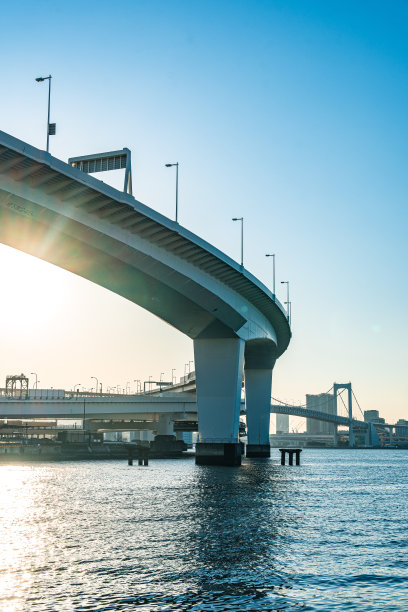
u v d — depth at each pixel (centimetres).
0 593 2555
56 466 12056
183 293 9112
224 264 9225
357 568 3042
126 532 3894
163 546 3450
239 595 2578
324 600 2539
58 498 5869
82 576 2808
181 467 11269
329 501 6028
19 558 3139
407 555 3362
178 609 2400
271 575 2875
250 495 6253
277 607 2448
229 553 3294
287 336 15350
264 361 15375
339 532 4081
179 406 18025
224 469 10431
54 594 2545
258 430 16262
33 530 3966
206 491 6612
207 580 2773
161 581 2744
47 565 3000
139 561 3091
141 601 2480
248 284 10294
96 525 4172
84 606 2409
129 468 11300
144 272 8244
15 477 8769
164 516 4612
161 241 8100
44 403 16325
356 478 9981
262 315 12369
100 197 6775
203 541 3609
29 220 6638
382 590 2681
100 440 17738
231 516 4647
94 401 17000
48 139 6744
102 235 7244
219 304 9775
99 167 7506
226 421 10788
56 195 6550
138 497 5962
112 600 2483
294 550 3422
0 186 6047
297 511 5081
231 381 10750
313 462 16862
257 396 16088
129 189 7438
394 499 6488
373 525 4453
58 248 7469
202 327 10544
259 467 12006
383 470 13088
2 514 4719
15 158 5888
